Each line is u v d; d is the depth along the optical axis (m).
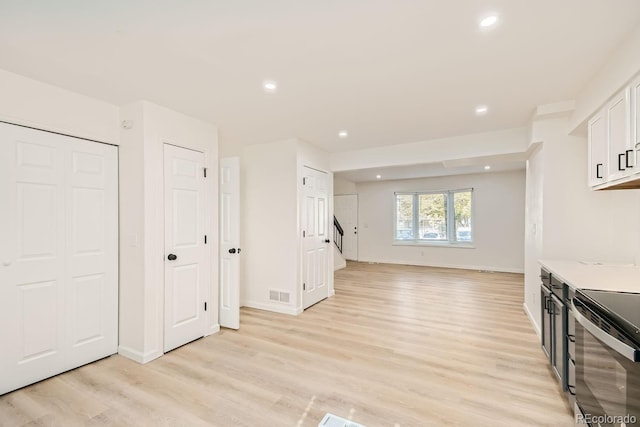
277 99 2.70
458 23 1.64
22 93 2.25
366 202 8.63
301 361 2.67
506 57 2.00
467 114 3.09
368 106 2.87
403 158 4.32
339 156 4.84
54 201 2.44
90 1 1.46
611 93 1.98
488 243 7.16
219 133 3.75
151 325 2.72
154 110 2.78
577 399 1.75
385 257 8.39
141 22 1.63
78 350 2.57
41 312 2.36
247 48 1.89
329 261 4.88
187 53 1.95
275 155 4.16
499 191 7.03
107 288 2.76
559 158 2.95
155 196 2.77
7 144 2.20
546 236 3.00
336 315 3.93
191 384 2.31
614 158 1.99
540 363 2.61
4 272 2.19
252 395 2.16
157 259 2.78
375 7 1.51
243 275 4.39
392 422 1.87
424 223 8.01
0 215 2.17
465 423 1.85
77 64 2.08
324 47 1.88
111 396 2.15
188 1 1.46
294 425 1.85
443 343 3.04
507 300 4.60
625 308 1.37
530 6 1.51
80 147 2.59
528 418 1.89
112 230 2.80
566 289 2.00
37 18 1.59
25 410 2.00
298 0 1.45
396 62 2.06
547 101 2.75
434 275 6.59
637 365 1.15
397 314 3.96
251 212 4.34
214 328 3.34
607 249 2.81
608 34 1.75
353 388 2.25
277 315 3.95
